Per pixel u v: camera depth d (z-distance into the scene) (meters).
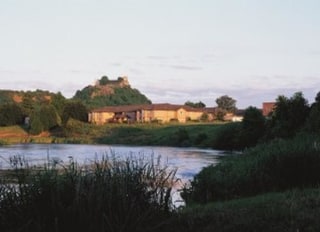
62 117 123.81
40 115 115.25
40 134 113.88
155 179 8.09
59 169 7.74
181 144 91.69
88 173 7.62
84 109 136.12
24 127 121.00
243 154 22.33
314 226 8.45
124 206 7.18
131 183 7.60
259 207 10.22
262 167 14.69
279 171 14.15
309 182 13.70
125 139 105.81
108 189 7.31
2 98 170.75
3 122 121.94
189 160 45.72
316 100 53.09
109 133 112.12
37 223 6.82
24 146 82.44
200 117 151.25
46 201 7.02
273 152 15.02
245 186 14.56
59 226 6.88
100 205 7.05
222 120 146.12
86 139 108.38
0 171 7.95
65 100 137.00
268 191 13.95
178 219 8.84
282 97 58.50
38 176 7.26
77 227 6.90
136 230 7.19
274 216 9.24
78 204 6.97
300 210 9.58
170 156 53.53
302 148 14.47
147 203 7.73
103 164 7.93
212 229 8.71
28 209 6.98
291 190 12.72
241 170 15.64
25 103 137.00
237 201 11.77
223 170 17.45
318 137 17.91
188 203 13.02
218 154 59.72
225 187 14.80
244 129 72.56
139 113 153.38
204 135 88.06
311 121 47.66
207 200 14.21
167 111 151.88
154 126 117.25
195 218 9.31
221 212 9.92
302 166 13.85
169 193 8.14
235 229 8.72
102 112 155.62
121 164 8.02
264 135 62.97
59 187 7.16
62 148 71.94
